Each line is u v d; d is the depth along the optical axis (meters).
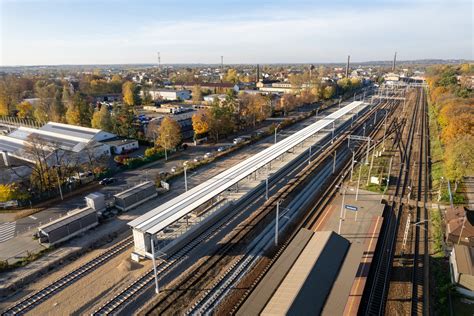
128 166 64.88
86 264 34.81
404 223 42.81
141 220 36.72
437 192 51.91
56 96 112.44
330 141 83.94
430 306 28.67
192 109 113.81
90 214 41.78
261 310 24.12
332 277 27.05
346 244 31.64
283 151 63.06
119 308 28.62
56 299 29.80
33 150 55.19
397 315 27.67
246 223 42.31
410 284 31.19
